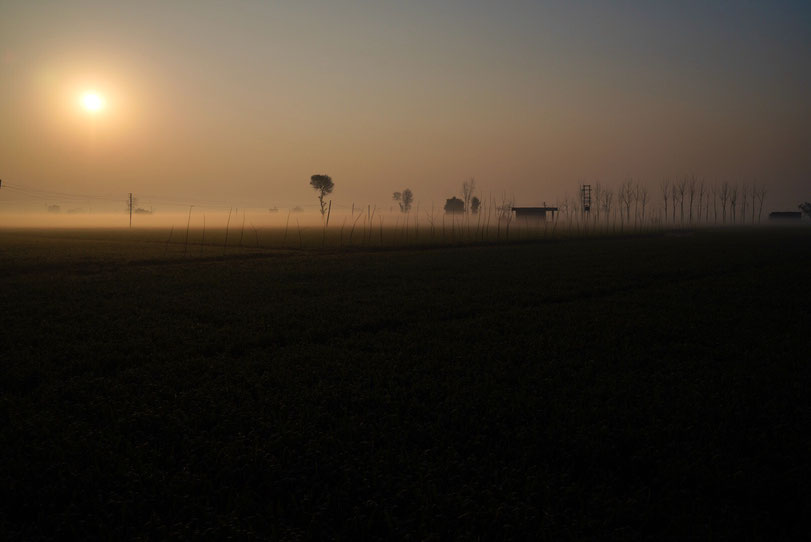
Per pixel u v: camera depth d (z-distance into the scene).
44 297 24.83
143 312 21.05
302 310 21.52
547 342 16.33
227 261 42.78
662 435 9.37
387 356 14.77
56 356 14.48
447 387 11.88
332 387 11.99
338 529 6.79
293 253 50.16
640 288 28.91
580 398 11.16
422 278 32.25
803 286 28.86
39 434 9.43
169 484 7.64
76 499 7.42
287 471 8.01
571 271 35.91
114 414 10.31
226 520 6.83
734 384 12.13
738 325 18.89
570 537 6.41
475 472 8.06
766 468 8.10
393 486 7.62
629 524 6.86
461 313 21.34
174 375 12.95
